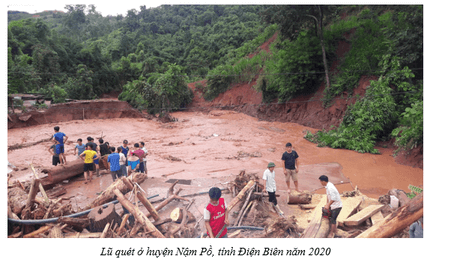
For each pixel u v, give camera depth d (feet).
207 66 207.51
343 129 63.52
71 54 199.82
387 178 39.73
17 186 27.37
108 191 25.67
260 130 79.61
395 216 18.33
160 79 126.72
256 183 27.91
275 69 99.25
